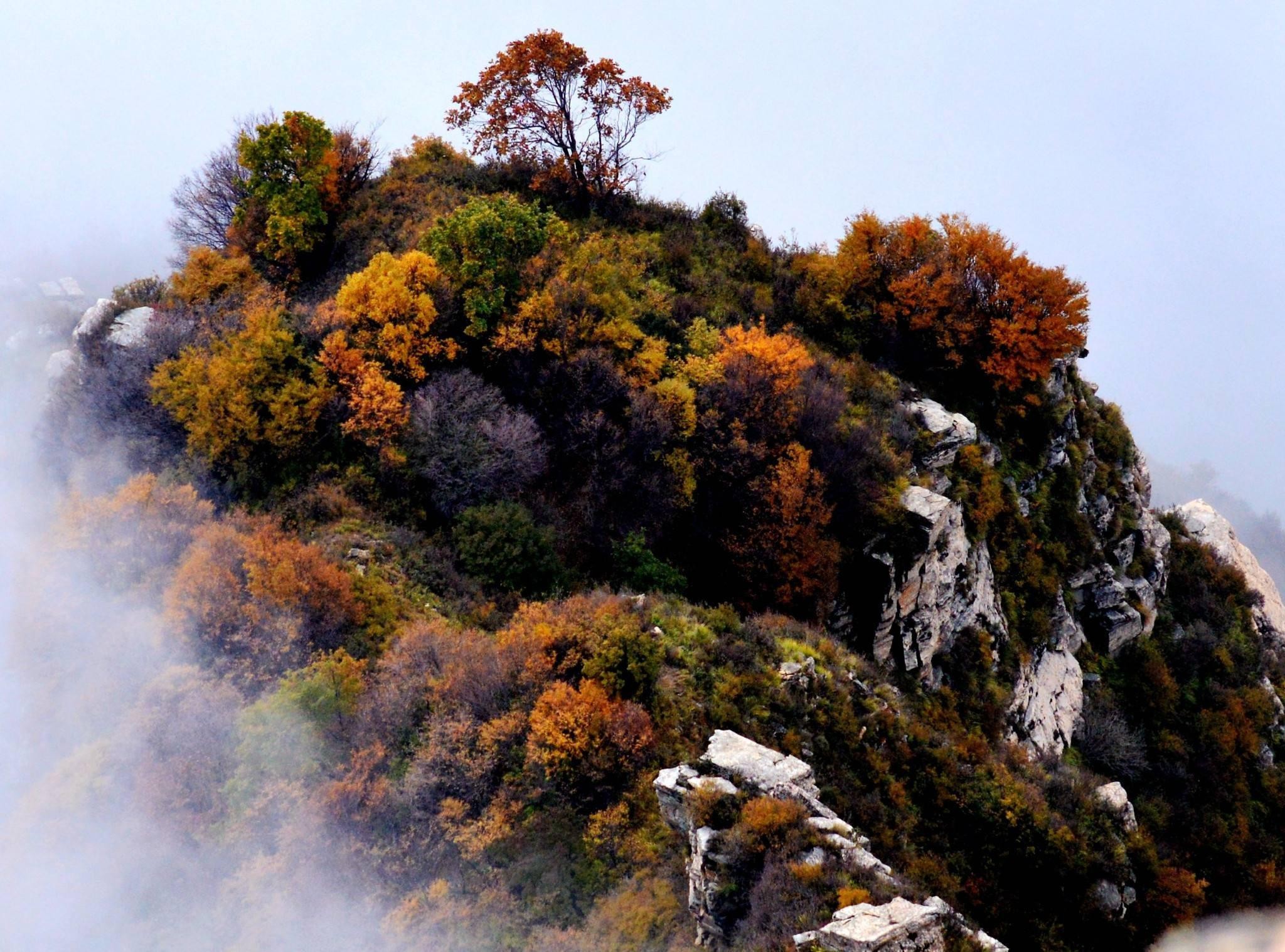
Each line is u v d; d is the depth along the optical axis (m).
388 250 47.22
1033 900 33.47
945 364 51.12
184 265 50.53
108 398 39.75
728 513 40.69
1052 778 38.25
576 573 36.78
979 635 45.19
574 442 39.34
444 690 28.53
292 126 48.97
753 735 29.56
